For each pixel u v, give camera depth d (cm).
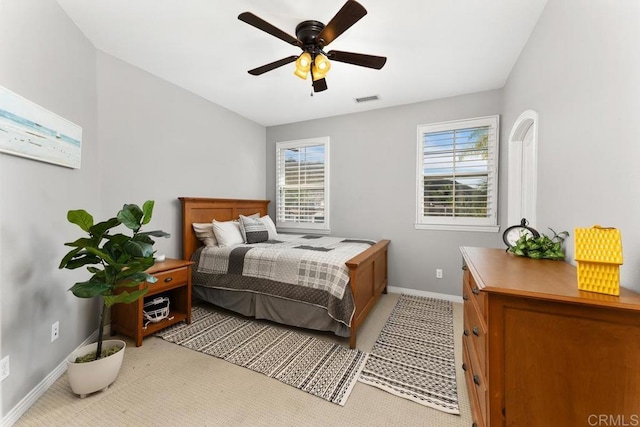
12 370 145
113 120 248
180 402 161
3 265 141
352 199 397
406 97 339
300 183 437
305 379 183
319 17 195
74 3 182
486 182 322
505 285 98
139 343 225
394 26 204
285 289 255
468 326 159
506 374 94
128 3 183
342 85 306
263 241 347
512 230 191
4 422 139
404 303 329
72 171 201
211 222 348
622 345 82
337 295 226
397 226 369
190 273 270
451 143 336
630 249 98
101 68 238
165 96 297
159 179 292
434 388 175
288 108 380
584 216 131
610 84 111
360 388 175
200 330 256
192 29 211
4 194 142
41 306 168
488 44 226
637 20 94
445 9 186
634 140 96
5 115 140
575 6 141
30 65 158
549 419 90
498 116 311
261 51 242
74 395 165
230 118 389
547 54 177
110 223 167
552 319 88
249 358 209
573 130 143
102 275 166
